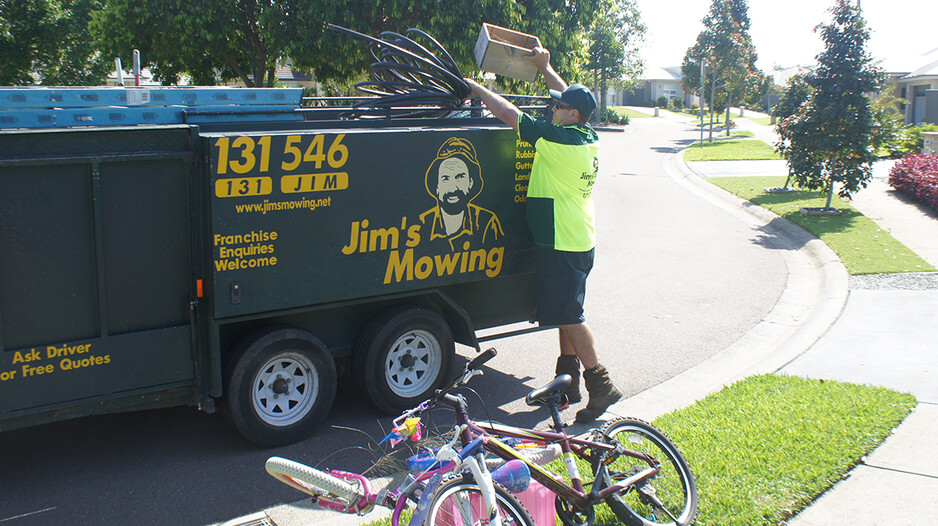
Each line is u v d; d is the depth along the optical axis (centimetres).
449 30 1515
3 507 446
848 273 984
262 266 496
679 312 877
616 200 1770
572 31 1684
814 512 409
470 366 359
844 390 581
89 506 449
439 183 559
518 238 608
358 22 1550
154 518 436
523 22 1573
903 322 774
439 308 611
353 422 574
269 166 488
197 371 498
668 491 403
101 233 454
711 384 646
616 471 387
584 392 638
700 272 1067
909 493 426
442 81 614
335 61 1631
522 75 654
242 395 506
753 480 434
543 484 366
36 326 444
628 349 748
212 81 2003
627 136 4222
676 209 1633
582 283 557
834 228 1282
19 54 2180
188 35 1652
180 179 476
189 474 490
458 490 326
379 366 565
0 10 2134
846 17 1361
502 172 590
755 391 584
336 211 518
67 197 443
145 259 472
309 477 339
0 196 423
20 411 445
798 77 1528
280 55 1709
